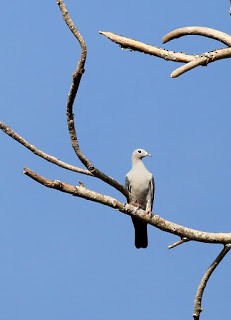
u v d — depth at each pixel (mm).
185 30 10883
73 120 9875
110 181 10344
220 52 10211
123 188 10531
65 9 9578
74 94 9688
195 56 10922
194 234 10773
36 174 9602
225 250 10898
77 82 9609
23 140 10117
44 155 10195
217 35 10688
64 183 9805
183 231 10688
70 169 10250
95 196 10086
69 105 9781
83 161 10094
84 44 9516
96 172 10125
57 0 9586
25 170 9594
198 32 10844
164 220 10625
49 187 9688
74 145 9961
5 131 10180
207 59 10195
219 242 10812
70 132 9914
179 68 10102
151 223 10578
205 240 10805
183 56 10930
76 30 9555
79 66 9539
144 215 10477
